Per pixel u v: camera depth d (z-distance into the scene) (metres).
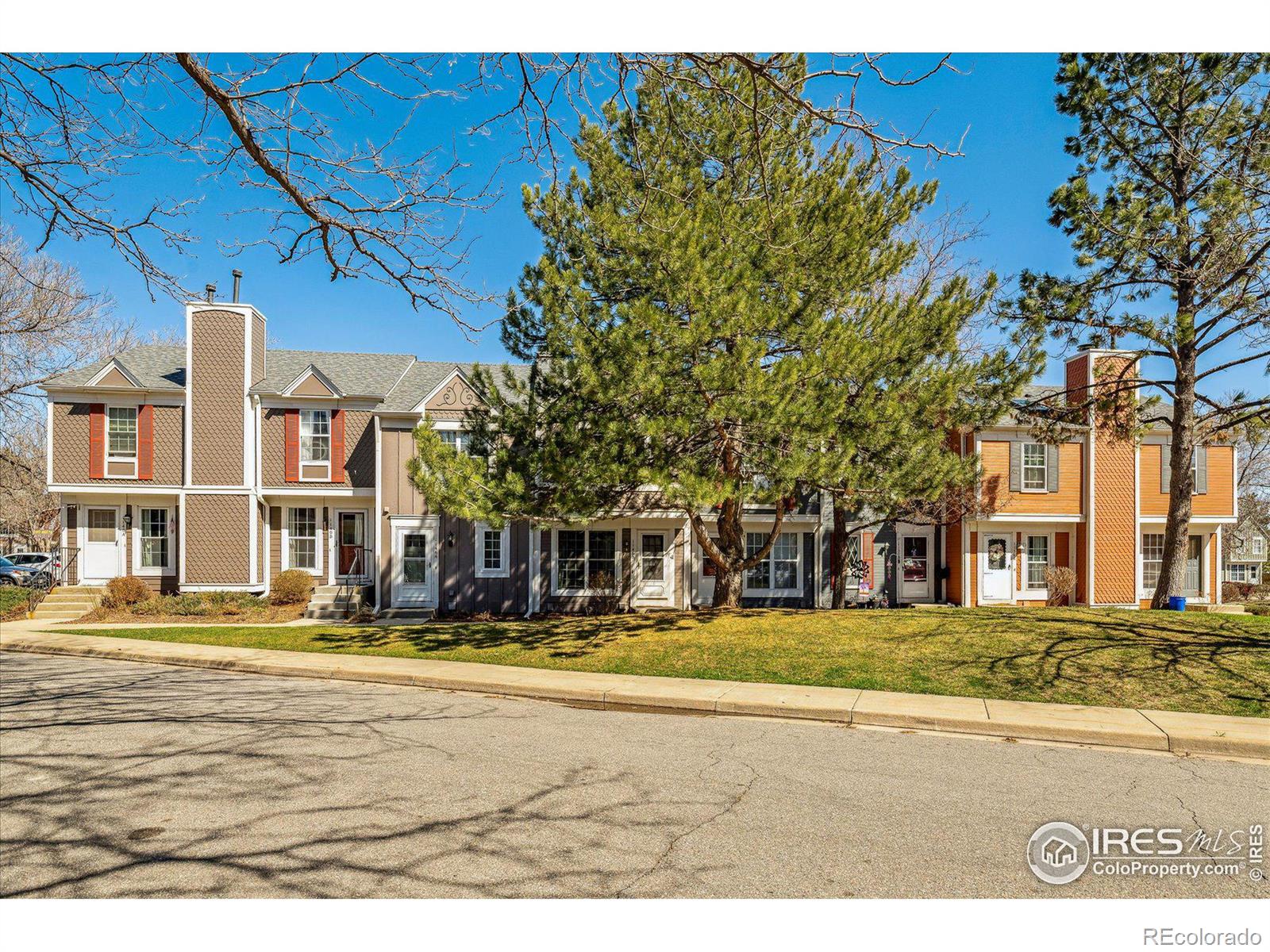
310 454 22.70
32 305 19.27
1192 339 15.78
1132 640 12.02
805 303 12.90
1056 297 16.78
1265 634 12.42
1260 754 7.82
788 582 22.78
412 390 22.84
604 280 13.20
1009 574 23.42
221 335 22.25
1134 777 6.96
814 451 13.03
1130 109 15.89
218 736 8.10
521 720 9.23
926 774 6.97
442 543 21.11
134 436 22.16
